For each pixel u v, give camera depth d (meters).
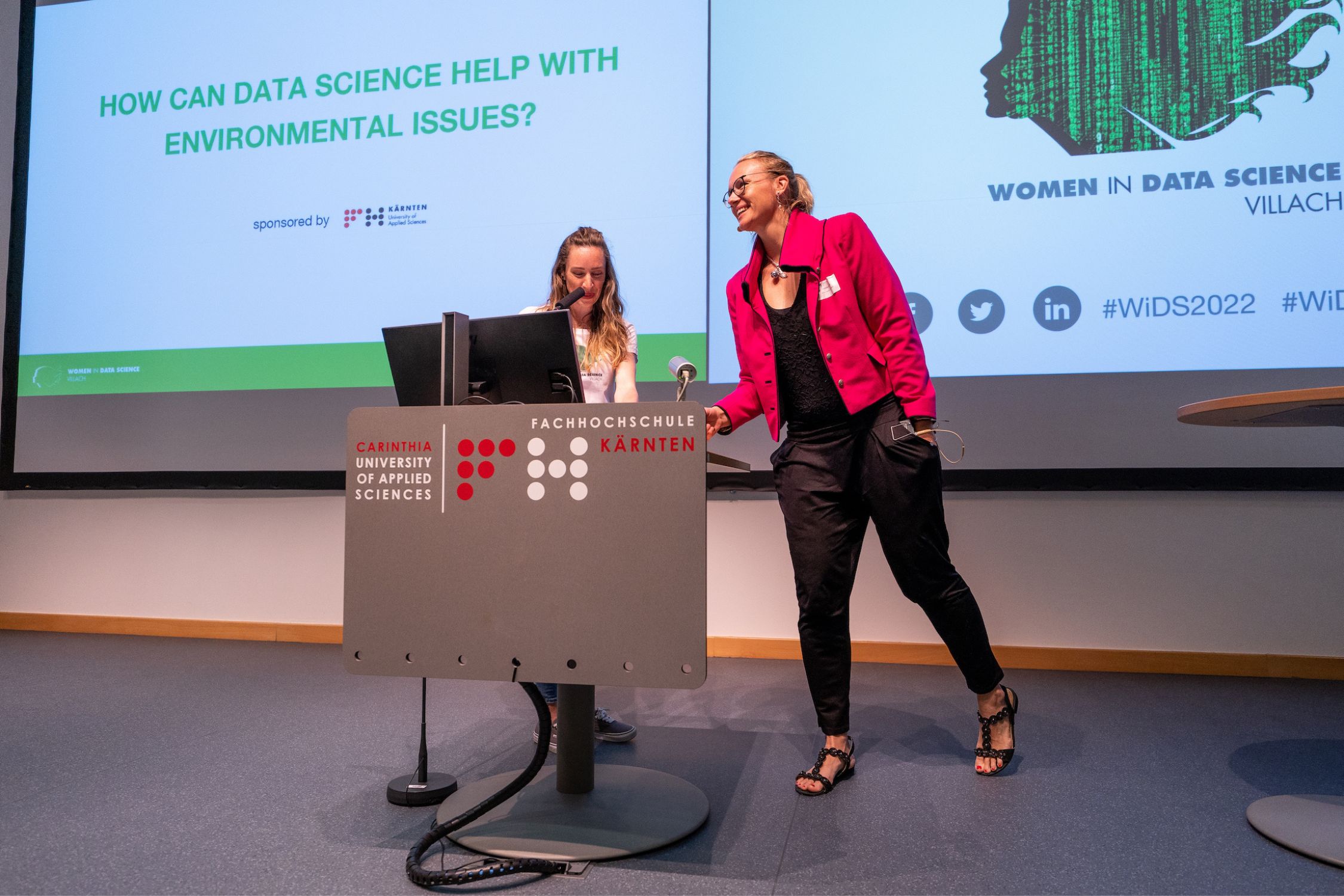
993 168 2.89
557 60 3.24
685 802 1.53
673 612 1.22
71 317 3.60
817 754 1.91
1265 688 2.56
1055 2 2.86
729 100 3.08
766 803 1.60
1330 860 1.32
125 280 3.56
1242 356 2.71
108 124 3.62
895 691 2.54
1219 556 2.78
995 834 1.45
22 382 3.64
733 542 3.09
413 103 3.36
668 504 1.23
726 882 1.27
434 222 3.31
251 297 3.45
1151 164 2.79
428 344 1.51
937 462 1.67
